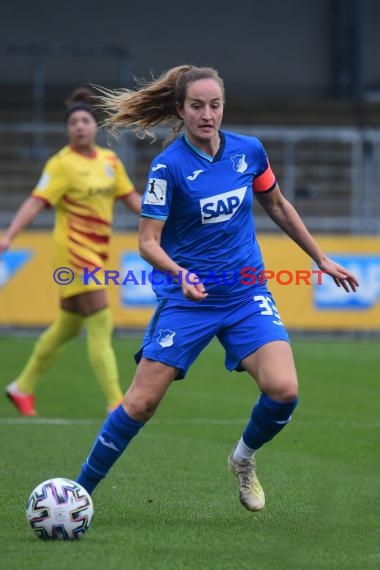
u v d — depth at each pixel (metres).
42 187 28.20
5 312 50.53
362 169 59.81
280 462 22.66
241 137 17.16
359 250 51.59
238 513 17.69
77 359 44.34
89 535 16.02
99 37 78.19
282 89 79.69
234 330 16.75
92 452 16.81
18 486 19.88
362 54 78.50
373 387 36.41
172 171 16.48
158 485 20.14
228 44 79.44
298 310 51.41
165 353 16.48
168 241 17.05
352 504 18.39
